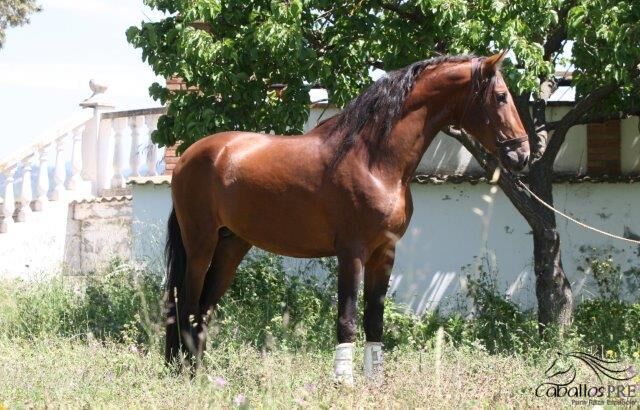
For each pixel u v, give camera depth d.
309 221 8.46
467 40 10.15
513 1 10.08
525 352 10.75
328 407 6.52
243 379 8.09
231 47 10.57
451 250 13.60
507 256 13.53
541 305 11.78
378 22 10.66
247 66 10.96
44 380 7.88
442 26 10.41
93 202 15.91
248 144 8.88
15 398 7.30
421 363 8.45
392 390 7.11
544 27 10.11
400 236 8.41
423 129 8.38
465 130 8.56
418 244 13.62
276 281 12.70
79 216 16.12
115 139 16.50
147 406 6.91
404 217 8.38
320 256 8.72
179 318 9.07
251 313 11.87
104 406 6.94
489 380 7.46
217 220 9.02
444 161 13.95
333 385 7.35
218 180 8.86
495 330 11.77
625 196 13.50
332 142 8.45
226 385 7.57
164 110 15.85
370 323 8.57
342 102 10.85
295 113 10.73
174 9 10.98
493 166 11.52
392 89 8.34
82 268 15.89
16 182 15.84
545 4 10.00
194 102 11.04
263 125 11.13
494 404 6.89
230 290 12.46
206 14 10.41
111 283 12.65
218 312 11.61
